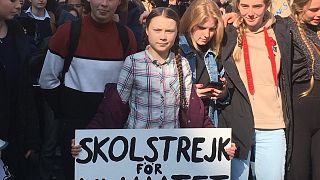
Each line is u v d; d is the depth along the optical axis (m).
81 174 3.30
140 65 3.37
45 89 3.71
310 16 3.80
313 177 3.91
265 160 3.70
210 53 3.66
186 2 6.12
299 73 3.84
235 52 3.68
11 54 3.62
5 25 3.64
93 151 3.30
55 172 5.33
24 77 3.63
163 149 3.35
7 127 3.58
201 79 3.64
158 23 3.31
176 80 3.41
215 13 3.59
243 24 3.72
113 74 3.64
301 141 3.86
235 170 3.72
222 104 3.70
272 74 3.68
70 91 3.63
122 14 4.52
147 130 3.32
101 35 3.62
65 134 3.69
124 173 3.33
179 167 3.37
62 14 5.99
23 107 3.64
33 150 3.73
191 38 3.65
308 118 3.86
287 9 4.77
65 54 3.61
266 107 3.68
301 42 3.80
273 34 3.76
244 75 3.68
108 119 3.37
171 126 3.41
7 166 3.65
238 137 3.67
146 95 3.37
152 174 3.35
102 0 3.54
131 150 3.32
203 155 3.38
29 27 5.67
